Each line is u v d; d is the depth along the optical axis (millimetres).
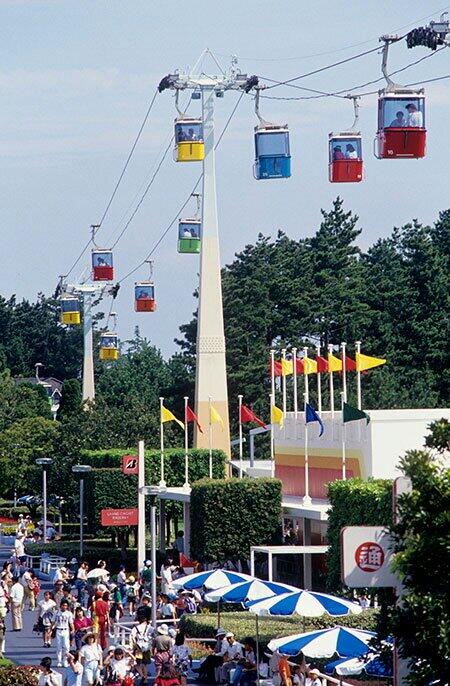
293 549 127312
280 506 141875
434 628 50188
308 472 150750
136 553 182125
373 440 130125
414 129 97062
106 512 150500
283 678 83250
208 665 98312
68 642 105938
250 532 141125
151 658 96875
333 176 110438
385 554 55906
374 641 57281
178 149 155875
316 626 101750
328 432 144375
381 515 100812
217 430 185750
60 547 184750
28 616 136625
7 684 83688
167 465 181875
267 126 115375
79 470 175250
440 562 51156
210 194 187625
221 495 141250
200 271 187125
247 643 94312
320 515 132250
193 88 181875
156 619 115562
